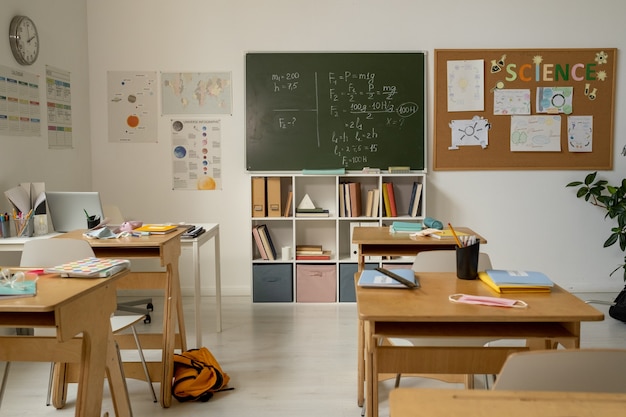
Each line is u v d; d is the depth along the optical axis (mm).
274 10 5266
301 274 5164
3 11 3951
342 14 5262
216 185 5387
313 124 5289
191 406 3086
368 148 5309
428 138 5359
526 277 2357
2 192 3955
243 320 4656
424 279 2510
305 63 5262
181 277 5449
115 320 3012
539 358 1443
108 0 5242
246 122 5277
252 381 3406
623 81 5320
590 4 5277
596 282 5477
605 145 5340
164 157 5352
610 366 1447
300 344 4059
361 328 3035
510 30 5281
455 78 5285
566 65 5285
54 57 4652
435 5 5262
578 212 5418
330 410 3020
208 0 5262
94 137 5332
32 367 3660
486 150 5344
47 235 3883
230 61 5301
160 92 5312
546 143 5332
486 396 1321
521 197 5391
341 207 5211
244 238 5426
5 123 3982
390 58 5262
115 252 3238
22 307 1879
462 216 5398
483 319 1956
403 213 5414
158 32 5273
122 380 2600
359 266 3514
